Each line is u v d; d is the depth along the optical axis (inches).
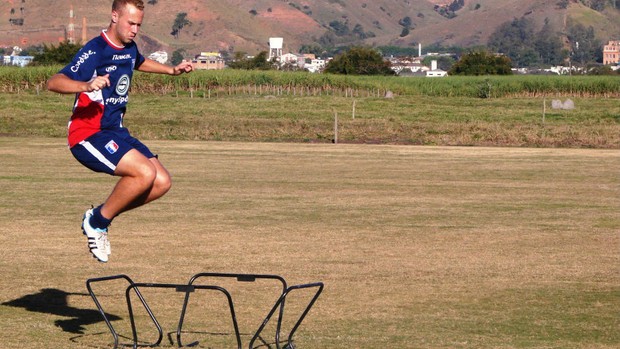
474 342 491.2
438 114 3100.4
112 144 418.9
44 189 1227.9
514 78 4832.7
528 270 711.7
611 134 2386.8
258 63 6574.8
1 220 957.8
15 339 482.0
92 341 480.1
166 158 1720.0
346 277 679.7
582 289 642.8
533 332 517.7
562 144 2229.3
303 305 585.6
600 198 1188.5
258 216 1005.2
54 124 2559.1
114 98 422.9
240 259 751.7
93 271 697.0
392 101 3804.1
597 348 482.9
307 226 935.7
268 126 2561.5
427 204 1117.7
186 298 467.8
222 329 518.0
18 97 3432.6
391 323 537.6
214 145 2044.8
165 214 1016.2
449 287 647.1
